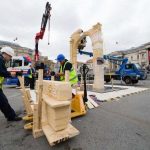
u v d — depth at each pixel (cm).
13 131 333
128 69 1625
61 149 255
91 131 329
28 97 438
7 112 390
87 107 514
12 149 258
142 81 2177
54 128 274
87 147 261
